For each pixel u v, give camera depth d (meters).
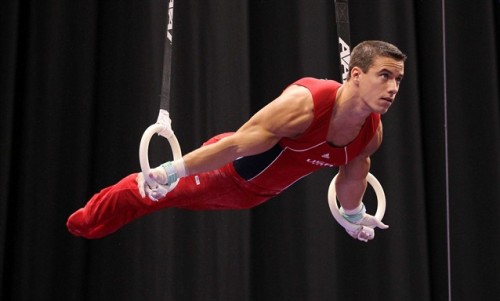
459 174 5.25
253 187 3.49
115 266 4.68
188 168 3.05
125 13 4.98
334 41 5.19
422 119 5.33
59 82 4.85
